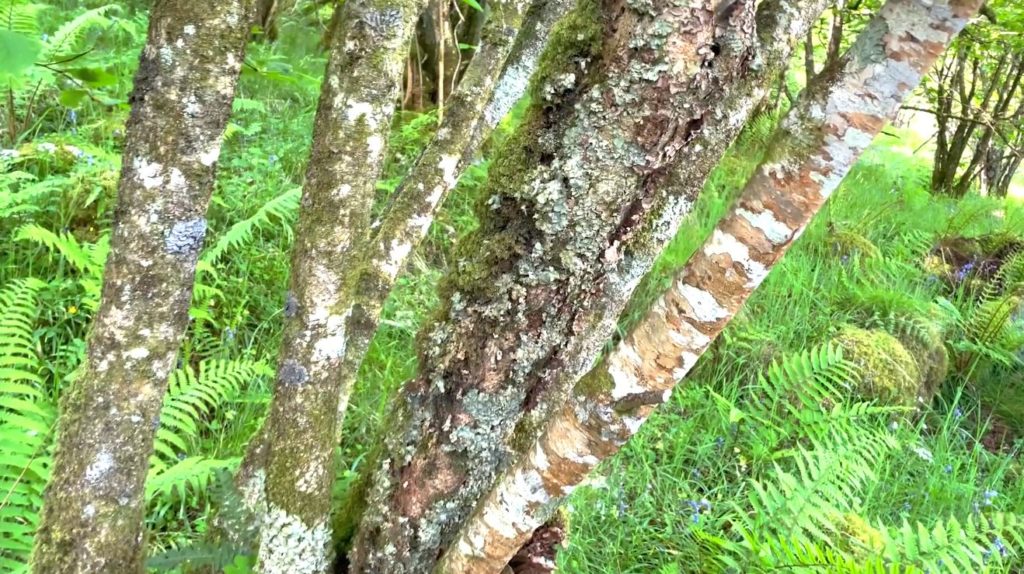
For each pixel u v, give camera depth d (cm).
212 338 297
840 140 86
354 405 279
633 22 122
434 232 412
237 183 383
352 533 159
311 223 125
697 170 133
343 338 133
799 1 133
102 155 347
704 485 289
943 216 733
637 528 254
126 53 430
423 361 149
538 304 140
